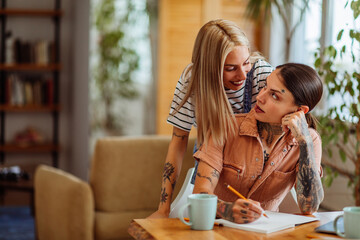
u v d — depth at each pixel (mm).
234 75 1551
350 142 2873
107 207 2938
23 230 4082
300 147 1463
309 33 4039
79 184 2820
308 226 1350
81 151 5492
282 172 1547
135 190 2988
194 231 1283
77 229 2826
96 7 6930
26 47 5430
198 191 1477
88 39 5422
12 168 4164
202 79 1544
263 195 1577
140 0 6891
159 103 5371
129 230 1366
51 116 5715
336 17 3426
